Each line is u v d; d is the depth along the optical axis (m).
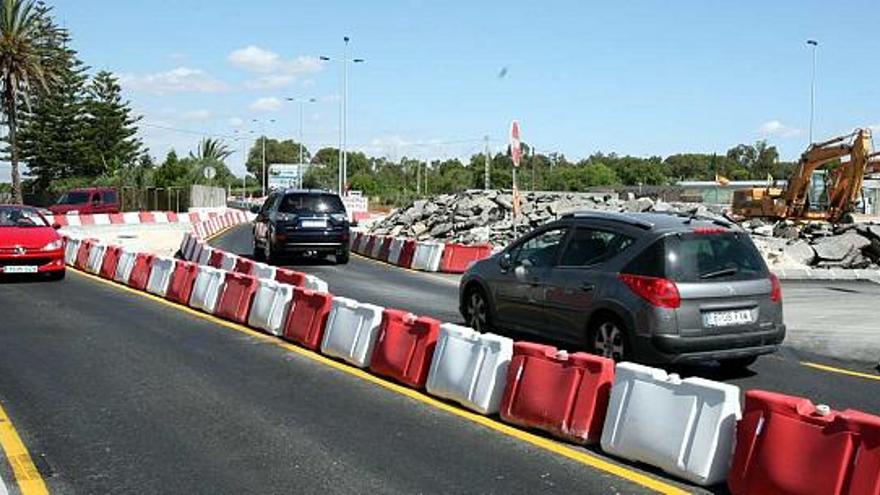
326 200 22.67
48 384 8.34
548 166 115.38
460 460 6.11
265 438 6.64
